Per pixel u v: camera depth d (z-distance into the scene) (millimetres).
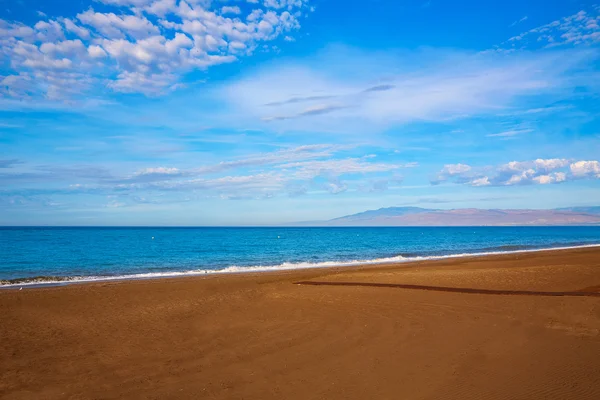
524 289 14383
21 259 34188
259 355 7473
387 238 83000
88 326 10078
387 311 10883
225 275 22328
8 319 10930
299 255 40062
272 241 68688
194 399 5543
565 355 6758
